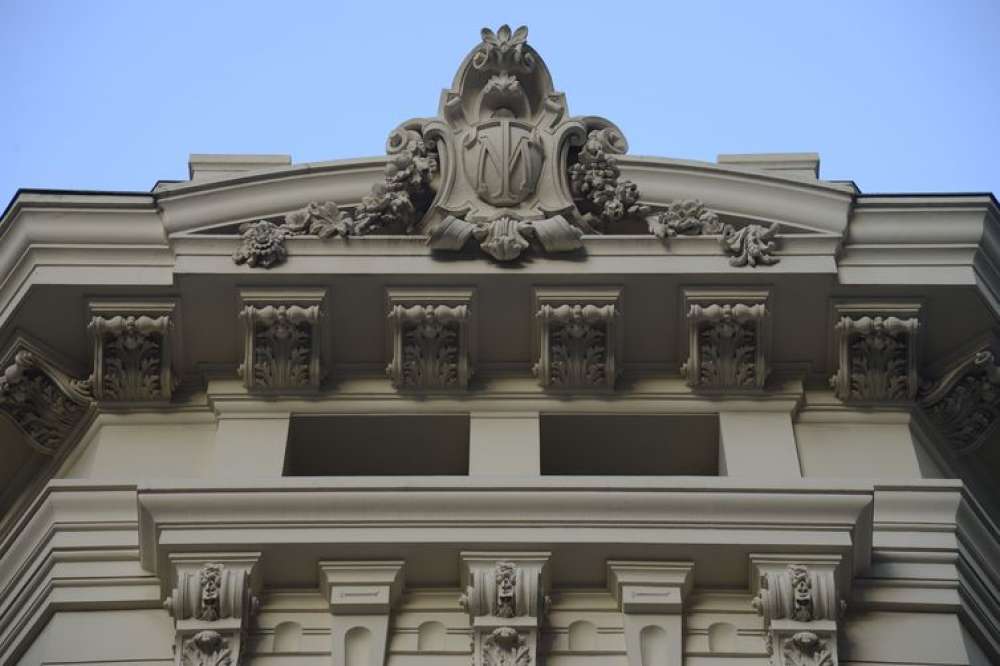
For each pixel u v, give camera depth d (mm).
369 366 30750
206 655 27062
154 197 30734
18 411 31156
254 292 30250
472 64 31812
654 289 30266
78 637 27844
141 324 30391
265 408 30391
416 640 27609
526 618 27250
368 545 27828
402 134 31312
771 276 30203
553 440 30594
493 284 30250
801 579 27375
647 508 27969
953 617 28062
